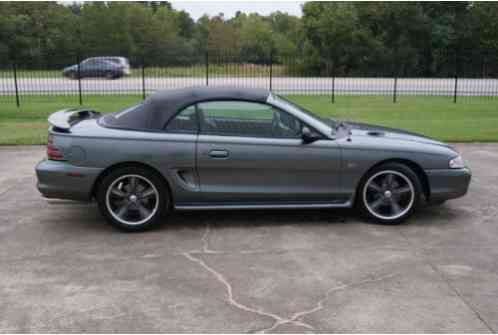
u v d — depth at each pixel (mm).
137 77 27312
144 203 5270
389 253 4703
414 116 14805
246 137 5242
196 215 5816
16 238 5086
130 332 3359
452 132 11578
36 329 3391
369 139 5480
